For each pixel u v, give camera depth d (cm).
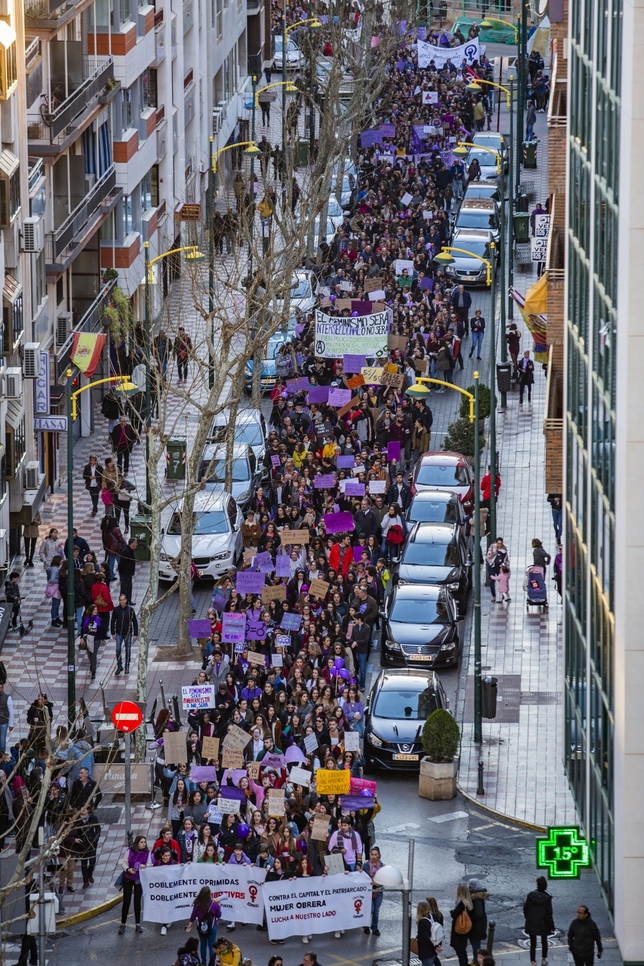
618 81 7325
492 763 9700
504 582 11800
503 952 7719
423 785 9325
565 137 10119
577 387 8625
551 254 10844
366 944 7906
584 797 8488
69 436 9794
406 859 8588
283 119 18988
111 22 16212
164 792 9112
